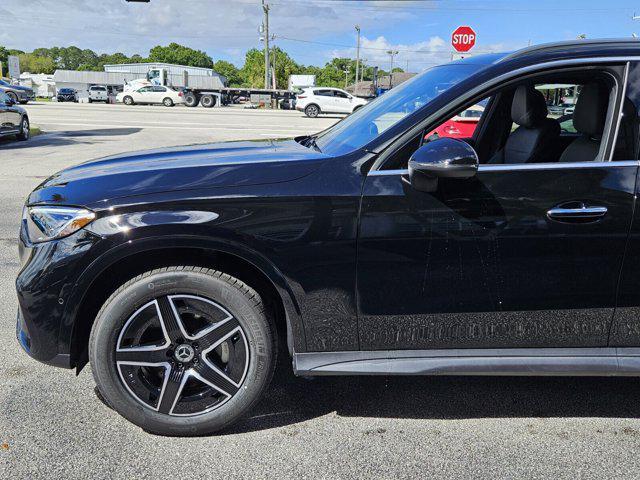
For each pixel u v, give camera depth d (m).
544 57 2.48
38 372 3.15
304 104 32.44
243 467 2.40
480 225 2.38
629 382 3.17
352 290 2.44
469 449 2.55
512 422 2.77
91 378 3.10
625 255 2.42
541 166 2.40
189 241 2.33
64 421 2.69
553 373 2.51
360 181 2.39
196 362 2.50
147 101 41.78
